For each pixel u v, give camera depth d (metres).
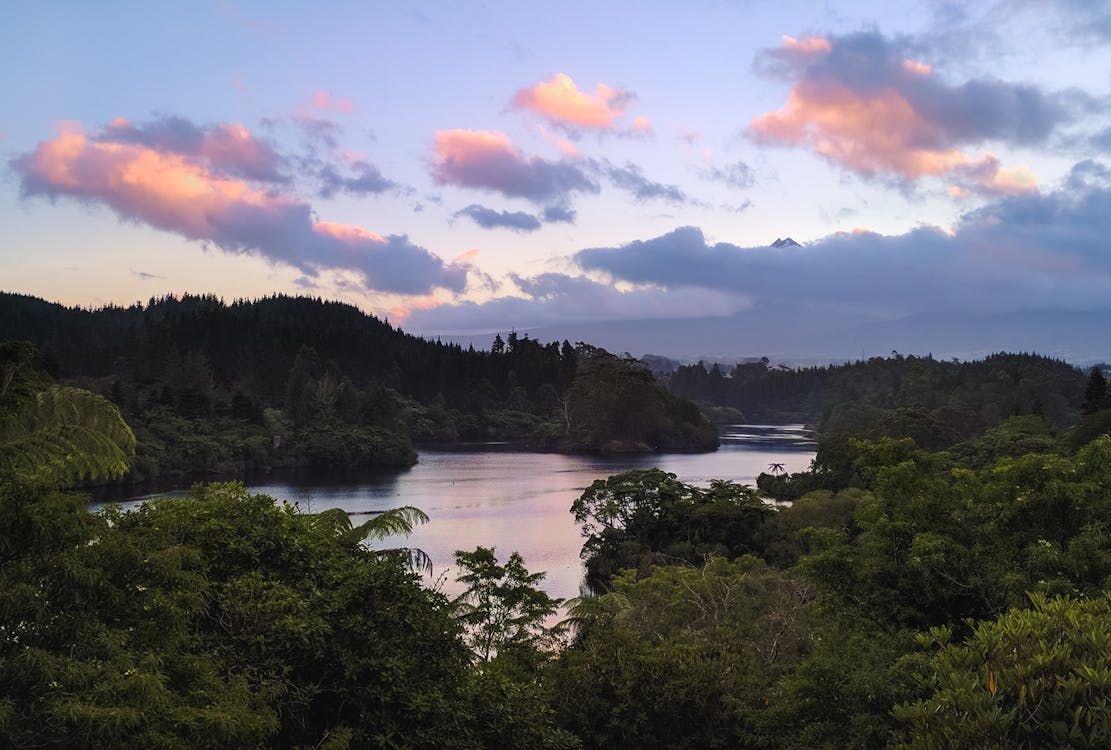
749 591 24.31
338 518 17.56
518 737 11.09
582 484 86.44
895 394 176.75
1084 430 60.62
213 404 114.81
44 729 5.87
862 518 16.56
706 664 14.94
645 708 14.34
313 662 10.10
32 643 6.44
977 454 65.19
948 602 14.54
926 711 5.60
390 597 10.95
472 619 19.02
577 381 150.00
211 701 7.44
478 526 58.94
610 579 44.84
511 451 139.38
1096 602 6.59
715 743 14.02
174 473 82.44
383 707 9.91
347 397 133.62
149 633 7.42
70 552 6.96
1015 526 15.26
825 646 13.47
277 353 180.75
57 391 16.55
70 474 14.60
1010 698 5.52
